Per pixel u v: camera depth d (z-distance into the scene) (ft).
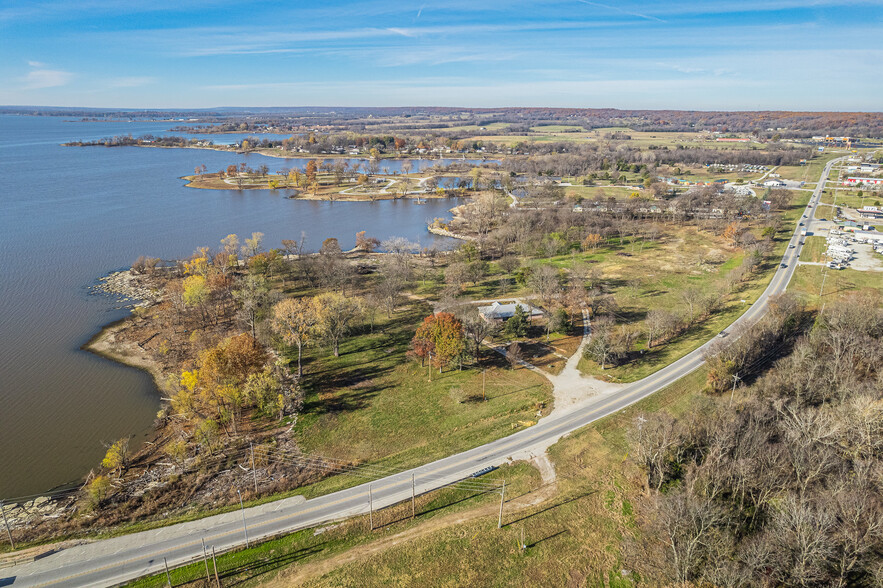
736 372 380.58
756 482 240.32
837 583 198.80
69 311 537.24
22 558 247.29
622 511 271.69
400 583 231.91
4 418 362.12
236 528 264.31
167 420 360.69
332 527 263.49
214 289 535.19
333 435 338.54
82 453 328.08
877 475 230.89
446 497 283.18
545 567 239.09
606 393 380.78
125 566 242.17
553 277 562.25
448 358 401.29
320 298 443.32
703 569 219.00
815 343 378.53
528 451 319.47
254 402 356.79
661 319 453.17
